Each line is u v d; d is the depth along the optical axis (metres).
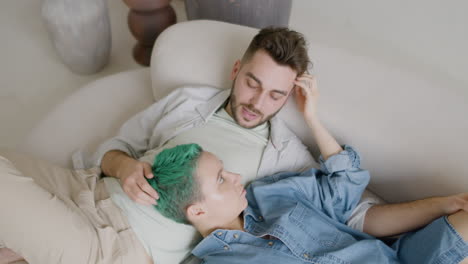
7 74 2.00
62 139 1.23
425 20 1.73
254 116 1.12
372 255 0.99
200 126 1.19
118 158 1.09
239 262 0.96
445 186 1.04
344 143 1.17
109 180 1.07
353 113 1.12
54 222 0.83
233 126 1.19
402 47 1.65
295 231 1.01
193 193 0.91
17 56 2.09
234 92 1.12
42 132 1.23
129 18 1.91
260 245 1.01
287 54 1.02
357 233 1.08
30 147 1.19
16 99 1.90
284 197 1.12
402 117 1.07
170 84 1.29
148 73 1.46
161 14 1.88
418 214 1.02
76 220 0.87
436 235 0.96
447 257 0.94
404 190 1.12
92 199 0.98
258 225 1.06
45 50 2.13
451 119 1.02
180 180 0.91
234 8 1.53
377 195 1.21
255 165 1.17
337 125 1.15
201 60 1.26
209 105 1.20
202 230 1.01
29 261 0.84
